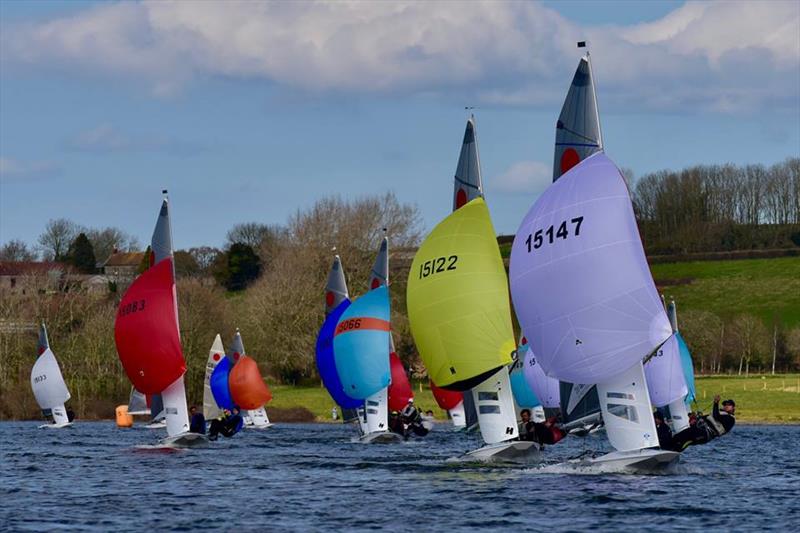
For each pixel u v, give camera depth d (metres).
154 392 192.00
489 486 135.12
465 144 166.75
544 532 105.25
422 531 106.38
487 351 156.75
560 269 133.00
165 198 187.00
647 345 130.12
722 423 141.12
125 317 186.88
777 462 178.50
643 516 112.94
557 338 134.50
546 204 136.00
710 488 133.50
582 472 144.12
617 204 130.50
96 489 141.25
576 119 142.12
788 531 105.19
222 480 150.75
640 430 137.00
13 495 135.25
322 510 120.06
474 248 158.12
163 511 120.56
